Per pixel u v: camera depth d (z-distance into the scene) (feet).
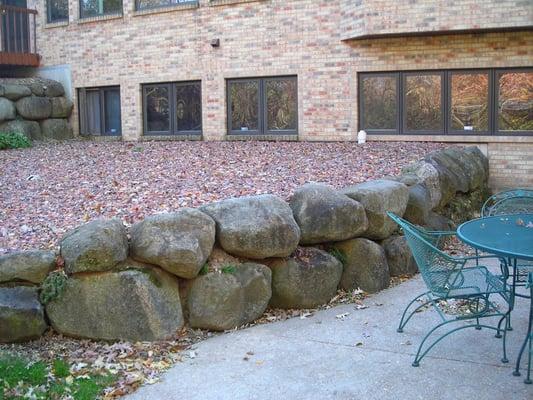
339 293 18.95
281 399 12.49
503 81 34.91
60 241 15.87
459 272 14.25
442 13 33.27
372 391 12.71
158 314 15.25
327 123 38.83
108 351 14.58
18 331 14.61
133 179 26.16
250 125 41.73
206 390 12.92
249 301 16.71
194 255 15.46
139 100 45.34
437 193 24.89
